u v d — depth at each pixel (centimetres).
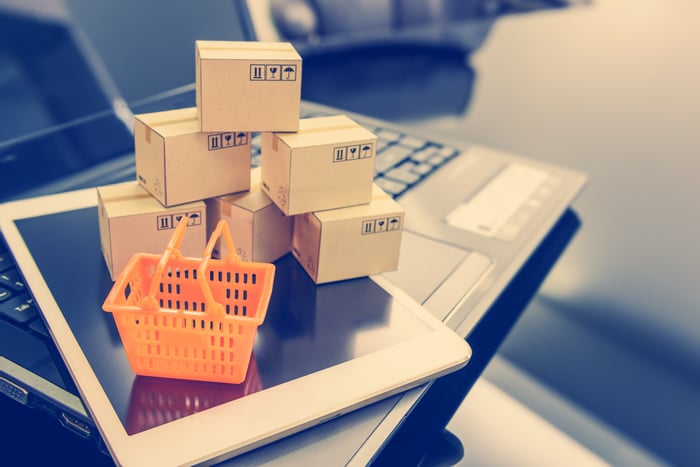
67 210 82
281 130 72
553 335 77
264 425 51
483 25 220
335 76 161
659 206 114
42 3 116
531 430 62
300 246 76
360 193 74
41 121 110
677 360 76
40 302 64
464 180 101
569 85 174
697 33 230
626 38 221
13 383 56
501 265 80
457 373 69
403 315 68
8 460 52
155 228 70
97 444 54
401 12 196
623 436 63
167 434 49
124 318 53
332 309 68
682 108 163
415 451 57
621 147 138
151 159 71
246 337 53
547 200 98
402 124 134
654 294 89
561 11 248
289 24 169
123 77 112
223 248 76
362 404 55
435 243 83
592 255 96
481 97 159
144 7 115
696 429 65
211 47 70
